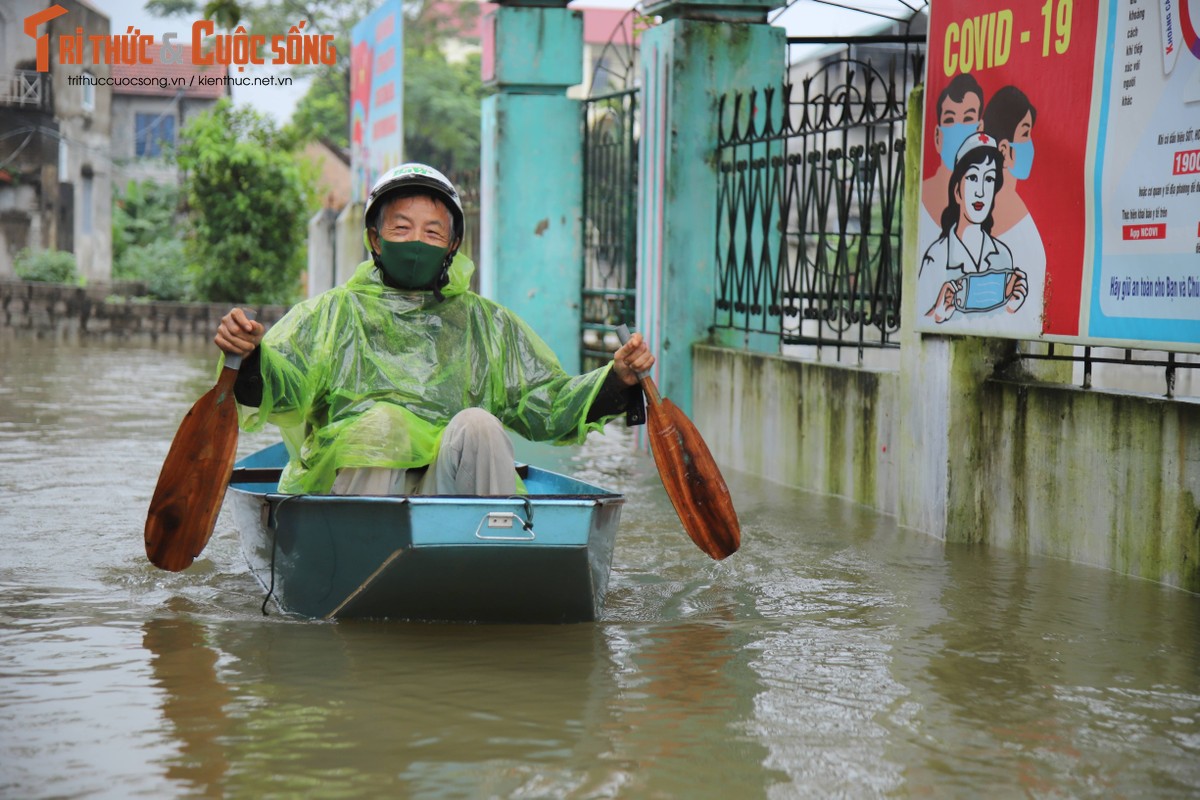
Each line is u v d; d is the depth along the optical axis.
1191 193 5.67
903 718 4.19
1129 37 5.98
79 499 7.96
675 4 10.36
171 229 39.44
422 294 5.78
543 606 5.21
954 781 3.65
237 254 27.70
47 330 25.61
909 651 5.00
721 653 4.93
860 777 3.67
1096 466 6.51
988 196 6.90
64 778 3.57
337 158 46.34
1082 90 6.26
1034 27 6.55
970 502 7.25
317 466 5.46
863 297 8.57
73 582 5.93
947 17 7.23
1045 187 6.49
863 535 7.41
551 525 4.92
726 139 10.45
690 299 10.64
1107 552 6.48
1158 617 5.54
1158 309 5.86
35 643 4.91
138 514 7.54
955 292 7.20
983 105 6.93
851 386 8.51
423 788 3.52
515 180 13.57
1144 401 6.21
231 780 3.56
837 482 8.71
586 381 5.77
